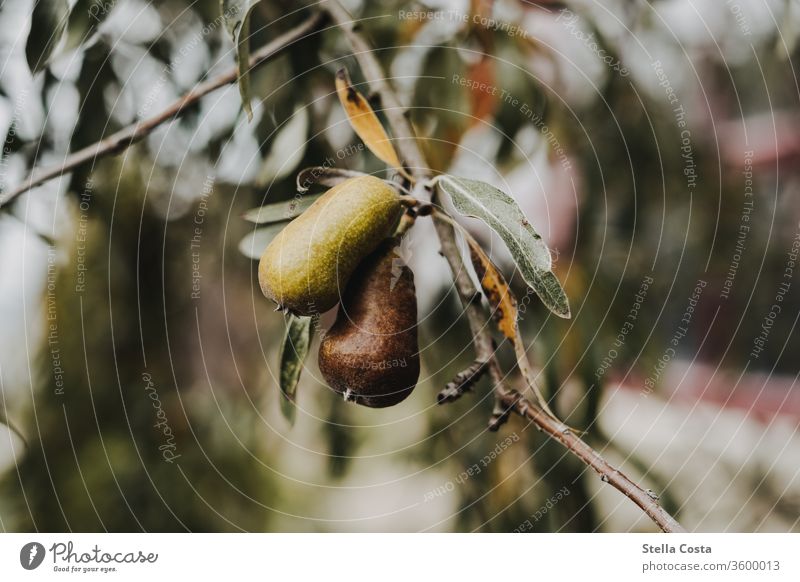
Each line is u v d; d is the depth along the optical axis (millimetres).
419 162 280
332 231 239
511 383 411
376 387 242
